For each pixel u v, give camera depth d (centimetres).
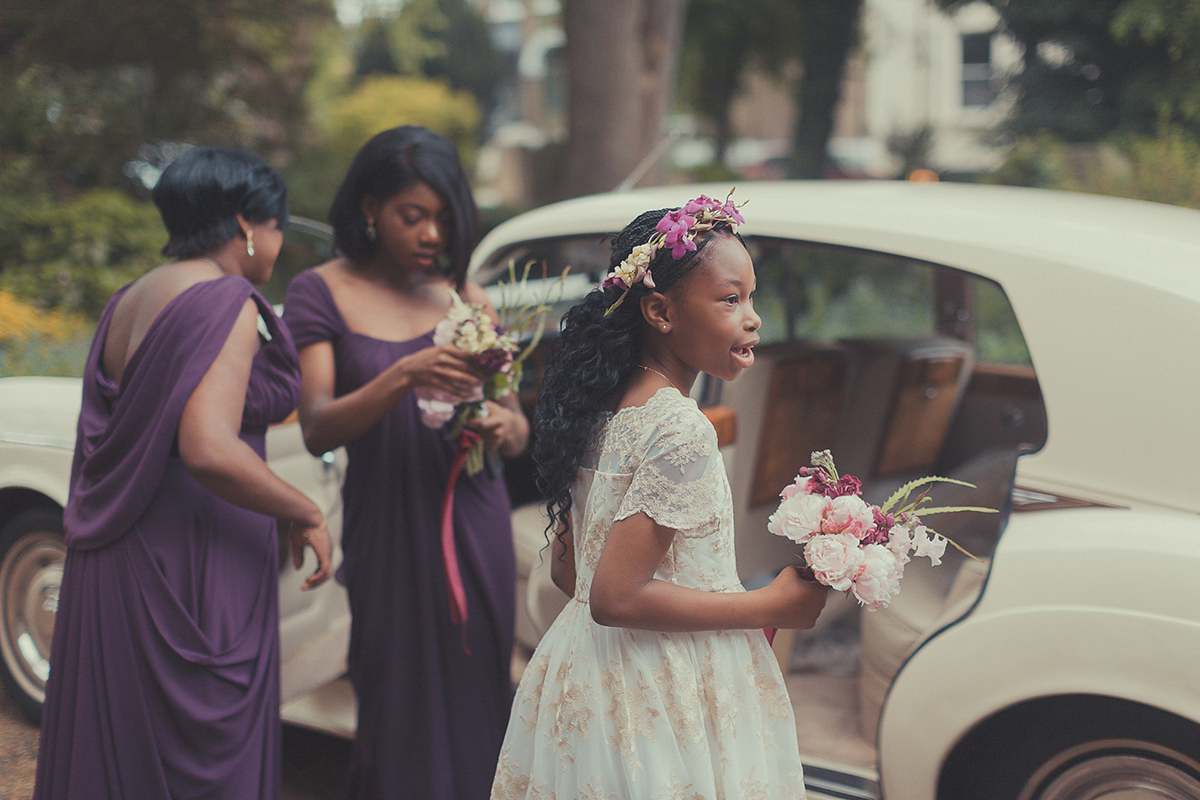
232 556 214
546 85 3903
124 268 818
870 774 235
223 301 205
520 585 294
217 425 199
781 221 248
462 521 247
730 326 157
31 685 327
